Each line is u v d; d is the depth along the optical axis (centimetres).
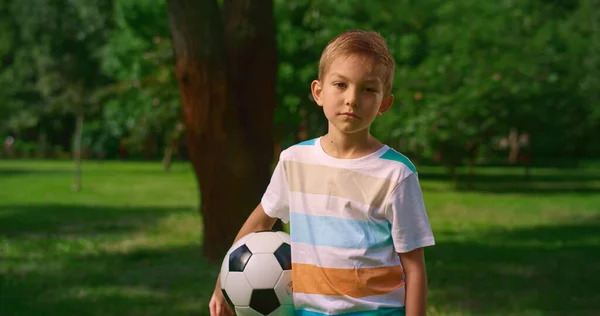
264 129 768
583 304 623
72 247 978
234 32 757
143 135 2920
